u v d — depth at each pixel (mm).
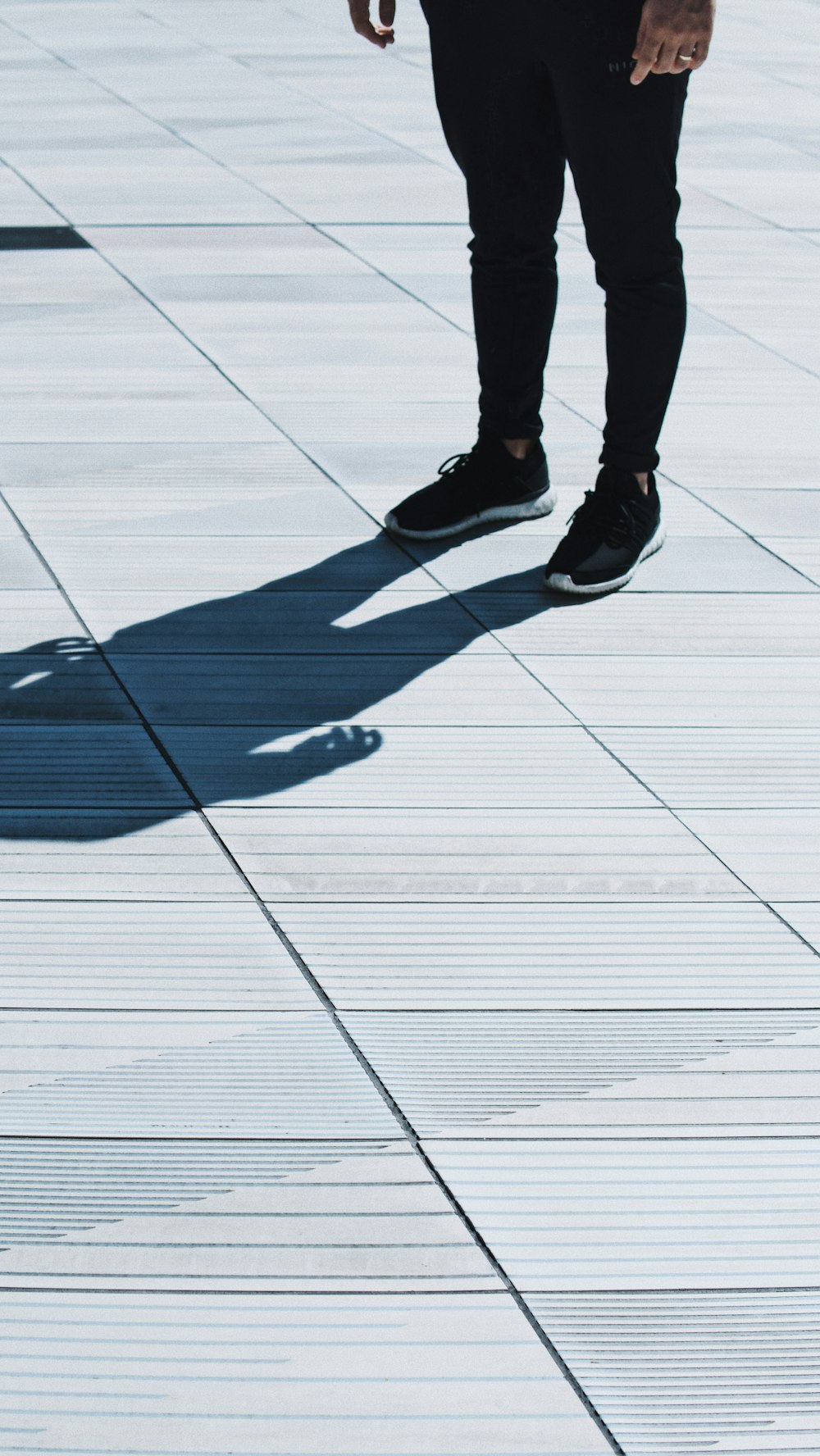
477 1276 1908
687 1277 1921
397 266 6246
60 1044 2246
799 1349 1838
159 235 6566
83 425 4555
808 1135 2137
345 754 3000
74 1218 1968
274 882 2615
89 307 5621
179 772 2922
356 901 2576
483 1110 2160
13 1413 1720
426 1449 1694
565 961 2457
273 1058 2236
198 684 3232
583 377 5098
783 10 14164
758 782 2959
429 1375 1778
